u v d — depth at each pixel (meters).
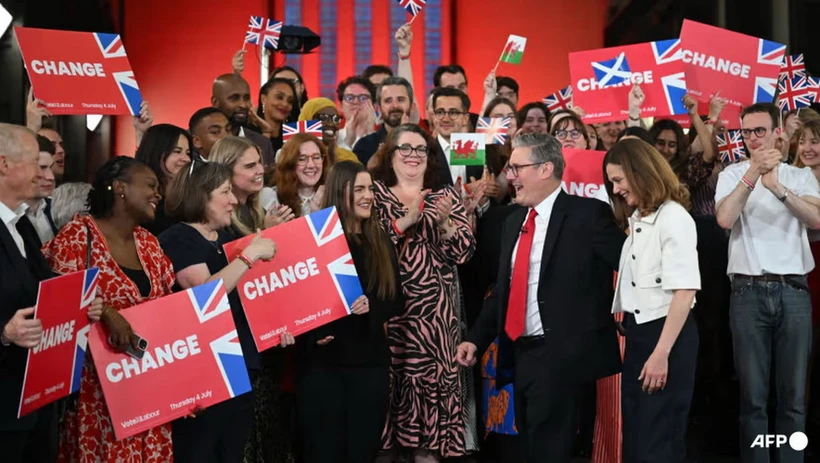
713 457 6.32
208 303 4.58
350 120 7.38
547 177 5.12
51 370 4.06
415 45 12.38
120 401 4.43
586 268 5.02
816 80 7.41
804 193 5.61
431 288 5.67
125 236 4.59
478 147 6.25
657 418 4.70
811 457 6.23
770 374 6.20
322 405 5.14
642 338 4.77
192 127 6.33
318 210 5.59
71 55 5.92
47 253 4.45
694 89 6.79
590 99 6.81
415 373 5.60
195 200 4.89
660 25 12.00
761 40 6.80
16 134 4.23
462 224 5.79
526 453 5.18
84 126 10.86
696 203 7.02
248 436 5.14
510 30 12.36
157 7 11.93
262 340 4.98
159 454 4.59
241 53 7.72
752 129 5.76
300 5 12.16
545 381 5.00
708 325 7.04
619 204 5.16
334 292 5.07
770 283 5.51
